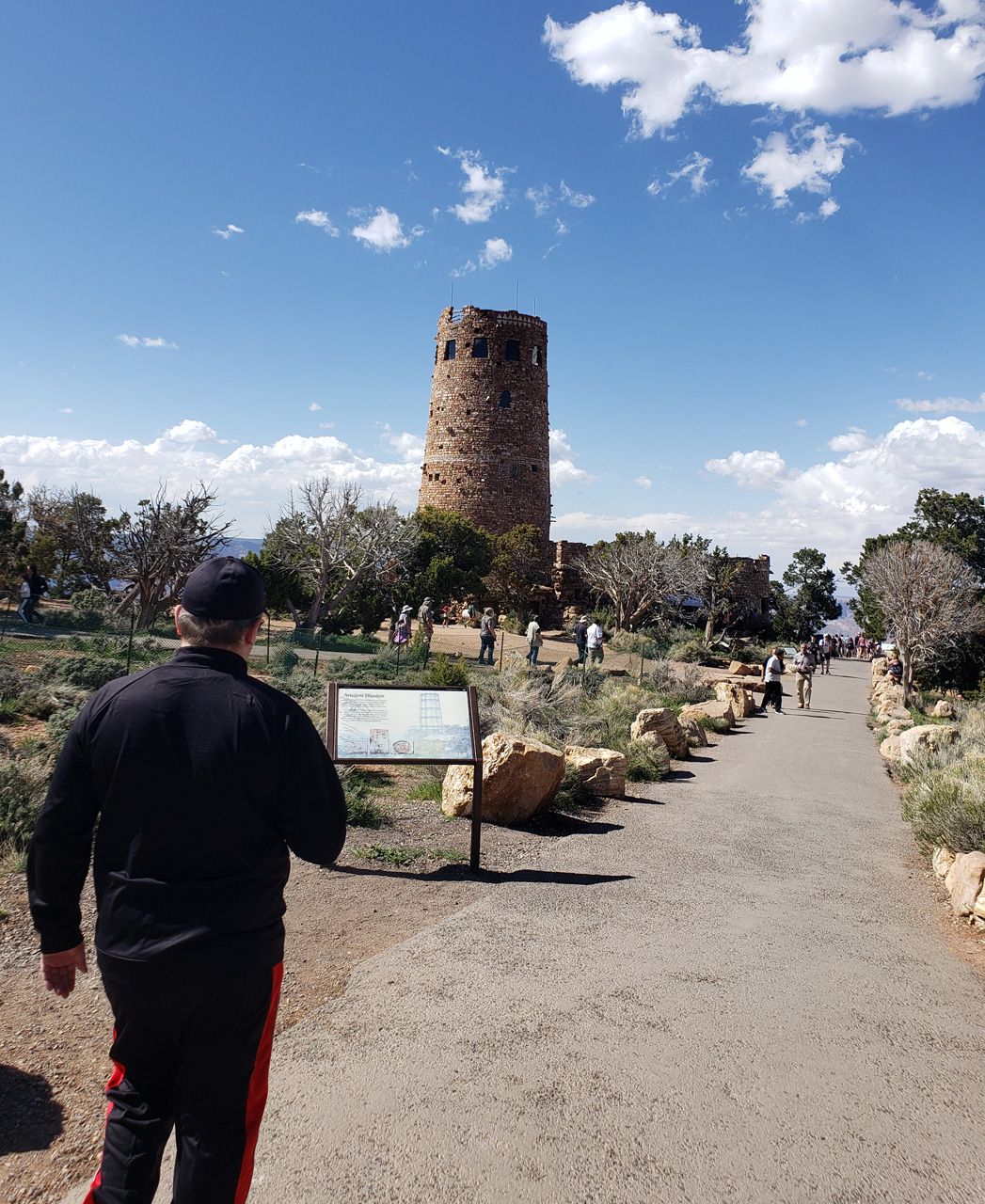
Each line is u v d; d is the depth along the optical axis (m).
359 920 5.45
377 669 21.94
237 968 2.15
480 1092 3.37
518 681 16.62
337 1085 3.36
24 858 5.98
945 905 6.62
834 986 4.78
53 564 38.38
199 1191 2.07
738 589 64.44
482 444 57.91
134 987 2.11
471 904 5.86
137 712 2.22
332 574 36.19
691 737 15.31
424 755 6.74
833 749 16.72
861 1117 3.36
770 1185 2.87
